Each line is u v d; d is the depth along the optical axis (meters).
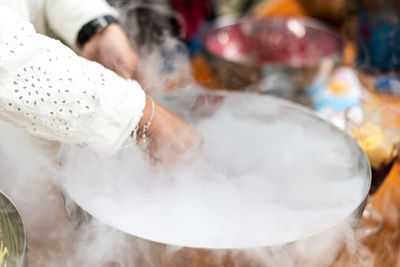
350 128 1.44
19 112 1.19
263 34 1.88
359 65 1.78
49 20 1.46
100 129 1.21
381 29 1.73
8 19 1.19
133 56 1.47
